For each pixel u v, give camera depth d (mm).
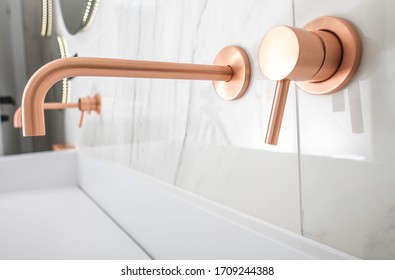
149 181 533
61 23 1038
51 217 658
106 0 716
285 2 307
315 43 247
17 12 1114
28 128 239
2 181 864
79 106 772
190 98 450
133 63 280
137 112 605
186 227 416
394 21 234
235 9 364
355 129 260
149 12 542
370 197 255
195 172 446
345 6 261
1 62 1099
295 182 310
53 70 248
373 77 247
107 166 691
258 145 346
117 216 633
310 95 293
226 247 352
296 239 302
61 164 934
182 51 457
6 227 599
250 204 360
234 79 356
